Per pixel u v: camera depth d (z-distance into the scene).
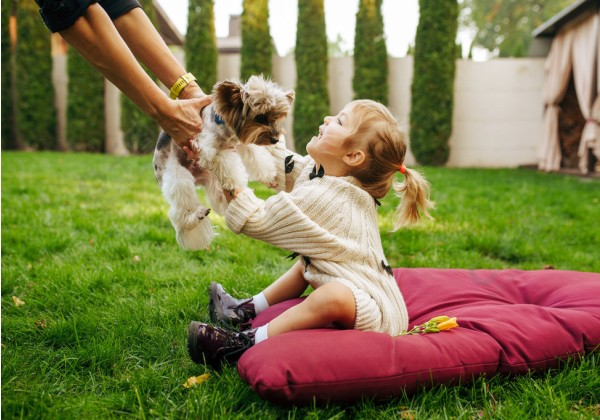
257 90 2.17
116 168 8.48
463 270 2.82
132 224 4.36
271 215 1.97
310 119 11.24
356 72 11.44
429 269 2.84
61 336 2.21
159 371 1.94
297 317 1.87
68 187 6.27
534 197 6.49
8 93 12.53
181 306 2.56
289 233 1.95
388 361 1.72
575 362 1.98
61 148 13.05
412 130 11.30
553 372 1.96
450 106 11.05
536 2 31.47
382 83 11.36
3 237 3.75
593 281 2.51
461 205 5.69
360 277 1.95
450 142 11.70
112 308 2.54
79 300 2.64
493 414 1.68
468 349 1.85
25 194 5.63
